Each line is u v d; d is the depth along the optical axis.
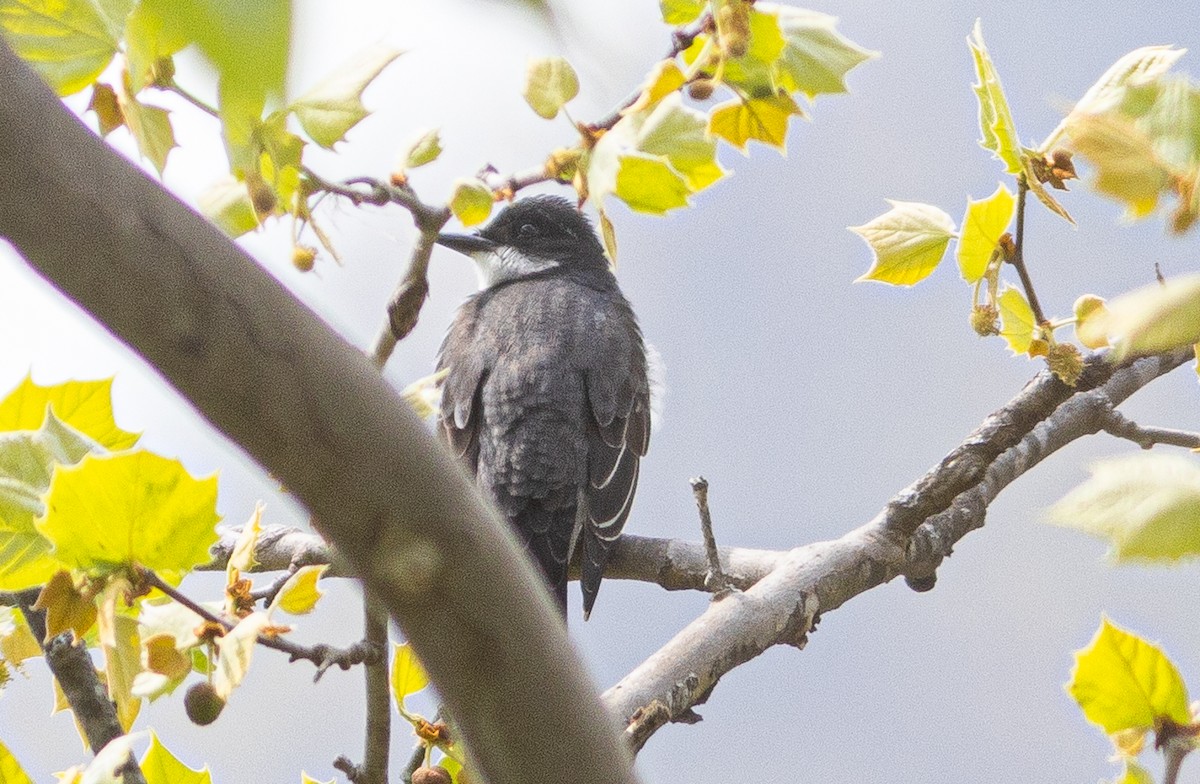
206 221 2.30
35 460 4.66
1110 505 2.96
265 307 2.34
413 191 4.97
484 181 5.11
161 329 2.25
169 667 4.41
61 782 4.64
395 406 2.50
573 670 2.76
